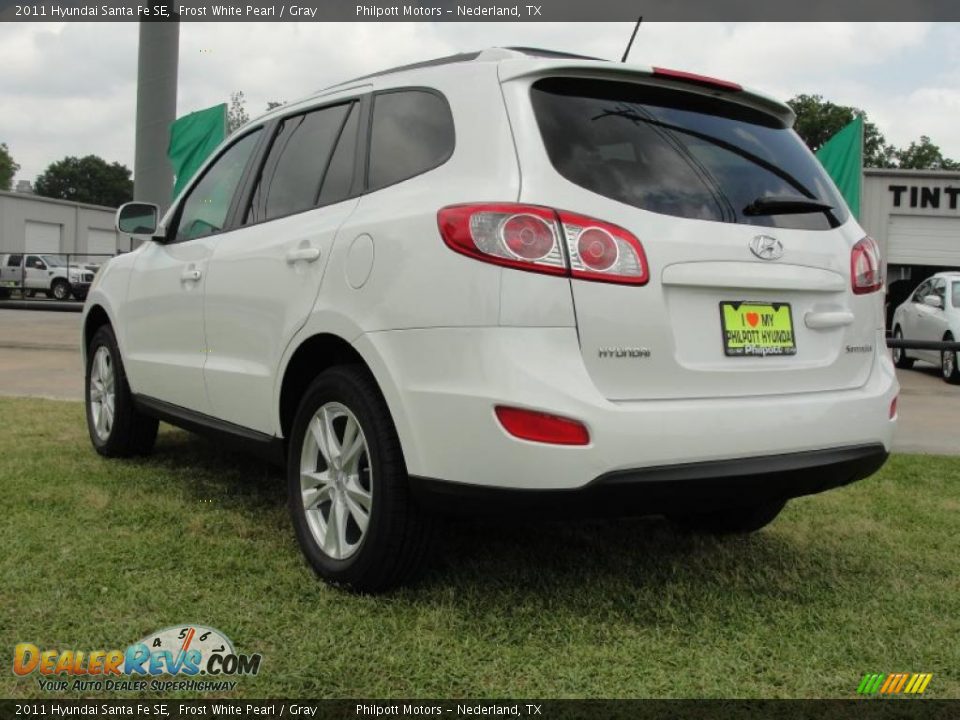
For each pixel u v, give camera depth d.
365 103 3.24
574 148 2.58
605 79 2.76
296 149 3.54
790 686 2.32
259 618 2.62
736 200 2.76
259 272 3.32
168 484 4.17
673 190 2.65
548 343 2.38
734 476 2.52
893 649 2.56
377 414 2.69
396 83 3.12
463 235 2.46
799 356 2.79
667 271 2.52
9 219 45.59
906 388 10.52
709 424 2.50
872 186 24.22
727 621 2.73
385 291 2.65
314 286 2.97
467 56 2.97
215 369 3.60
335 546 2.90
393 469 2.65
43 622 2.56
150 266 4.30
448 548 3.27
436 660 2.39
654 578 3.07
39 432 5.41
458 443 2.44
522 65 2.67
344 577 2.80
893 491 4.48
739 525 3.55
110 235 52.53
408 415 2.55
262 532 3.45
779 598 2.93
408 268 2.59
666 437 2.43
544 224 2.41
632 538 3.55
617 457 2.37
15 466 4.47
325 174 3.28
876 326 3.04
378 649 2.44
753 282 2.66
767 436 2.60
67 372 8.93
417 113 2.96
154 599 2.73
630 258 2.46
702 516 3.65
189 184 4.32
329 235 2.97
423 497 2.56
